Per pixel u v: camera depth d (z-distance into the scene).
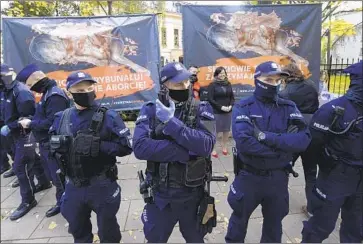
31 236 3.26
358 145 2.30
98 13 9.56
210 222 2.25
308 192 3.29
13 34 5.79
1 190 4.50
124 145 2.42
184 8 5.74
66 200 2.47
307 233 2.59
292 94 3.31
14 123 3.60
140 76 6.11
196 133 1.99
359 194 2.39
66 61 5.93
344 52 19.23
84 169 2.37
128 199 3.95
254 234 3.11
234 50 5.90
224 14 5.80
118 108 6.12
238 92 6.01
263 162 2.33
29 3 7.83
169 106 2.06
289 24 5.91
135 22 6.00
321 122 2.38
